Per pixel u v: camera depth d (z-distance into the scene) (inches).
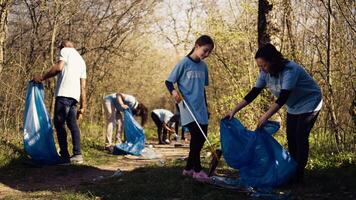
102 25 564.4
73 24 508.4
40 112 302.7
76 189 222.4
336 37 276.7
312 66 293.6
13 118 344.5
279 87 211.2
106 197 203.8
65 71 305.1
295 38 306.3
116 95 420.8
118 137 434.6
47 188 239.0
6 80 350.9
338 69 274.8
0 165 285.3
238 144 215.3
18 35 430.0
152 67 802.8
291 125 216.7
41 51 428.8
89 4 528.4
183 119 227.9
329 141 286.5
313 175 228.8
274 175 206.5
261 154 211.5
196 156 228.2
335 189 201.6
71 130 310.0
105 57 589.3
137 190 208.5
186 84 226.2
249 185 208.8
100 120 595.5
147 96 827.4
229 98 370.3
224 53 395.5
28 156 307.9
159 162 307.7
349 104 276.1
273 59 205.0
